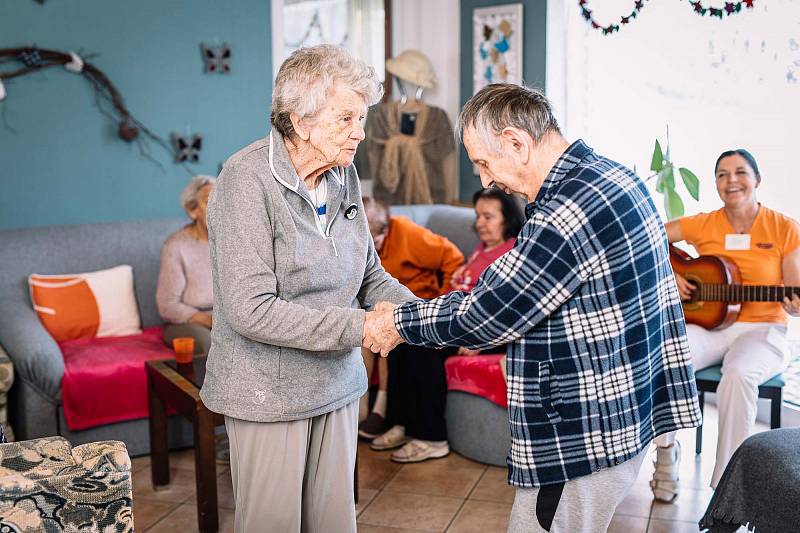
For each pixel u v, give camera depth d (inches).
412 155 206.2
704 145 155.5
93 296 151.4
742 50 147.3
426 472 131.6
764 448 85.0
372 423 143.5
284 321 71.2
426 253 148.4
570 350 64.4
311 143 73.2
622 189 64.2
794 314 121.3
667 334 69.7
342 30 212.4
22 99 164.1
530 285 63.2
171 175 180.5
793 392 146.0
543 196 65.9
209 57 180.7
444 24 210.4
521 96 66.9
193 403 110.4
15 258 150.8
